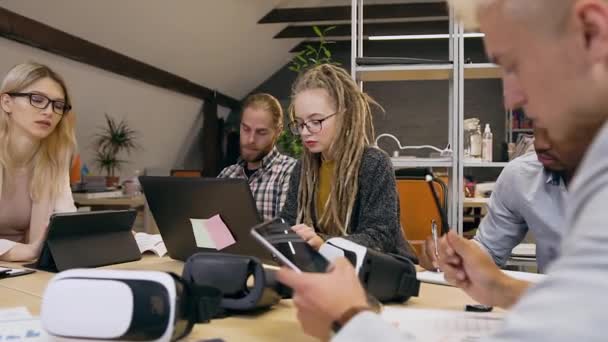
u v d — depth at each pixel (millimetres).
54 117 1823
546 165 600
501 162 2674
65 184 1917
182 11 5762
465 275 924
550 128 449
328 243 959
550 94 428
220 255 925
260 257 1138
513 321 373
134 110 6832
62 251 1311
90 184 5051
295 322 879
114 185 5781
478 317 905
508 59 448
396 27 7879
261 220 1145
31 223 1849
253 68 8555
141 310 674
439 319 890
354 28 2641
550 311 348
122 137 6570
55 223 1300
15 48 4559
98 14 5000
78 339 692
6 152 1791
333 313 530
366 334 487
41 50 4820
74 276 701
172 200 1276
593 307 328
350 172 1544
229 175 2730
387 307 984
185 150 8664
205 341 722
